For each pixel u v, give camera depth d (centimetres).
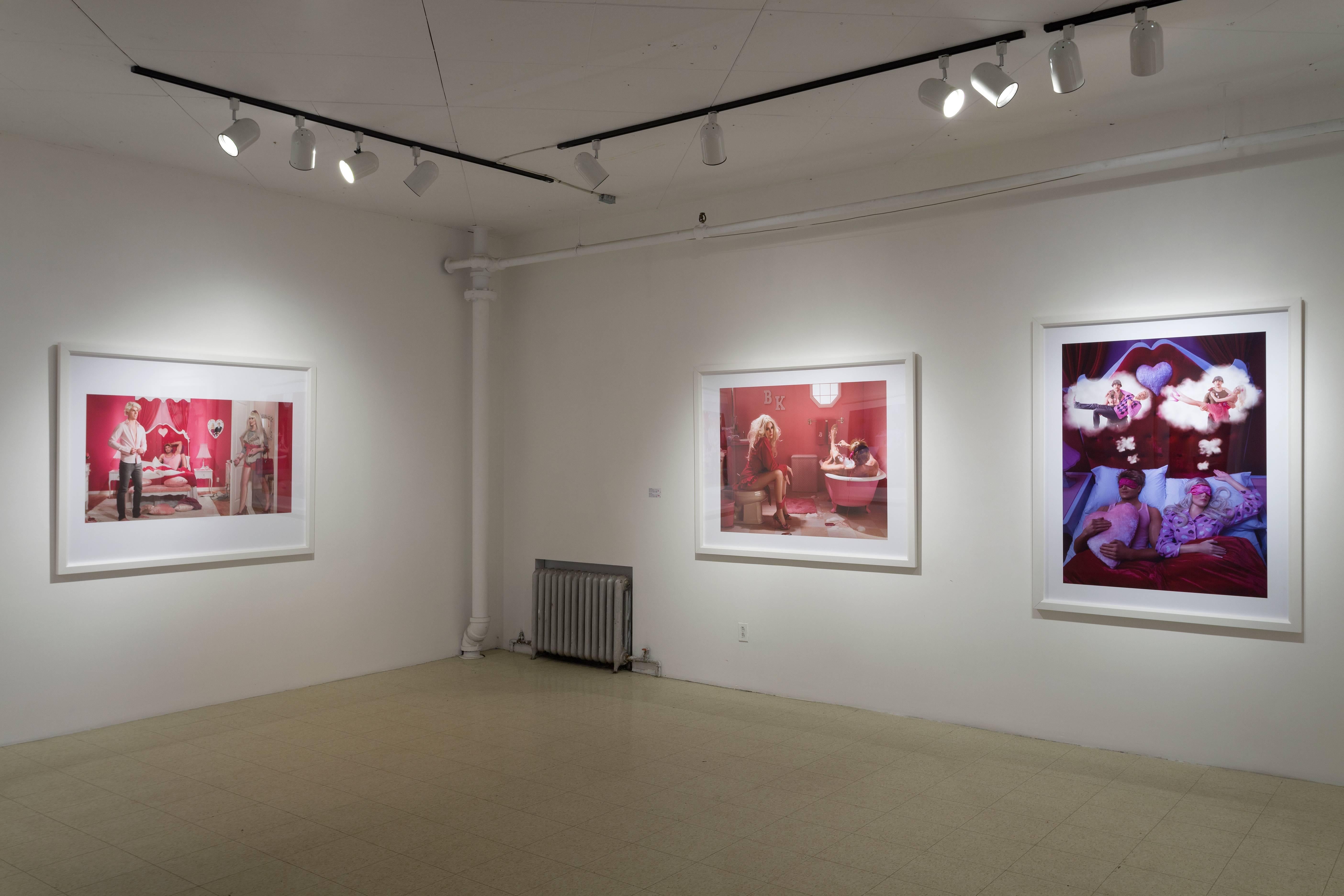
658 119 470
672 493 645
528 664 687
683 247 640
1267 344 433
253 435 585
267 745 488
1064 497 486
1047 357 491
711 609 624
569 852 354
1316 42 381
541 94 435
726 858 349
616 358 675
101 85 422
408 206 643
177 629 549
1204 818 385
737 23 363
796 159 539
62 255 503
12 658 484
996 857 349
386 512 663
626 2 344
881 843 362
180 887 326
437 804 404
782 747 485
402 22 361
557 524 709
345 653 637
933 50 389
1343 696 417
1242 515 438
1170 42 381
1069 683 486
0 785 427
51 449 499
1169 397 457
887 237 550
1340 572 418
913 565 535
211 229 567
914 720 533
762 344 602
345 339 639
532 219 685
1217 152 444
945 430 529
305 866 343
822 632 575
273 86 425
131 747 484
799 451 584
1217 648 446
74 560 505
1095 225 480
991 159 514
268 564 594
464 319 722
